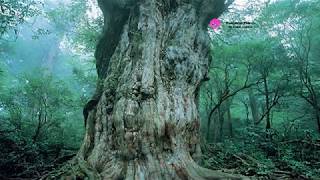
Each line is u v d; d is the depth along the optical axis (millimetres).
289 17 14812
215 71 16734
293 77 15289
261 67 14898
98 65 9273
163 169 6051
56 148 11906
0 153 9727
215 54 15250
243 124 20828
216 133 16859
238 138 15172
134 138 6293
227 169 7711
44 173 8711
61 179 6668
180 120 6777
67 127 16281
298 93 14922
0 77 20000
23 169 9445
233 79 16172
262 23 15297
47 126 13523
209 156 8906
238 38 16266
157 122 6418
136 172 5965
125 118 6457
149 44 7402
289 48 15117
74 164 7082
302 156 10312
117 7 8703
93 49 16422
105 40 9188
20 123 12766
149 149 6199
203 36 8836
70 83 20781
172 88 7223
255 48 14508
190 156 6727
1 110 16953
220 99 15547
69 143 14055
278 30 15367
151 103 6621
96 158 6641
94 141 7117
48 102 13773
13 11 9555
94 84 17125
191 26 8484
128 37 8062
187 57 7824
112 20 8961
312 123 17859
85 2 14711
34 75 15492
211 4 9320
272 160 9781
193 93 7699
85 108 8164
